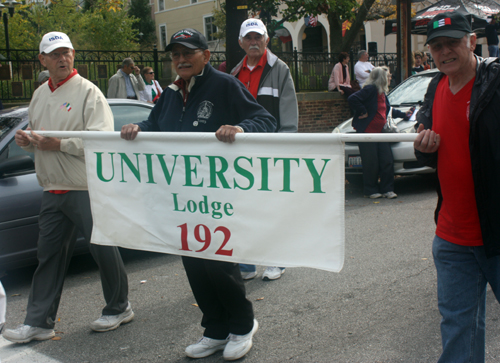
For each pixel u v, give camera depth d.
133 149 2.98
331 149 2.50
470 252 2.24
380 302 3.79
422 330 3.30
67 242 3.49
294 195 2.61
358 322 3.47
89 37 19.92
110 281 3.49
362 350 3.08
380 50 26.31
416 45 24.36
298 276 4.44
